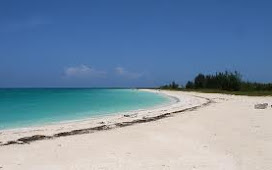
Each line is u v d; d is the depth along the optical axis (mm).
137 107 38281
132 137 16703
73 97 65688
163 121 22828
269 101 44938
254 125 19969
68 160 12281
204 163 11648
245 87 91000
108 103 46031
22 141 15938
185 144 14781
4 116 28250
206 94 75062
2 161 12195
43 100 53344
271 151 13250
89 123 22703
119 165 11523
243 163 11594
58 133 18109
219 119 23250
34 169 11172
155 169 11008
